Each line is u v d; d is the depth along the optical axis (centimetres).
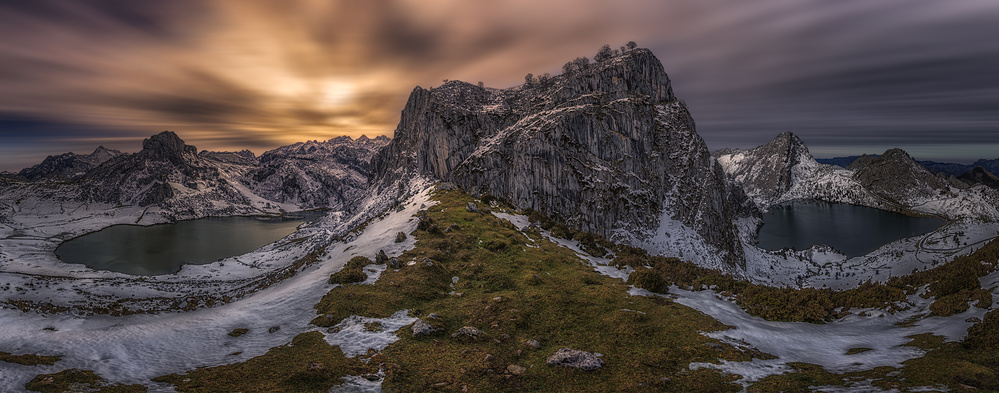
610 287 3394
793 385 1536
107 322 3145
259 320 2994
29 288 8412
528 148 15312
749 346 2073
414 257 4372
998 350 1559
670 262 4997
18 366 1775
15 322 3098
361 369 1934
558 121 15850
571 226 14488
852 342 2120
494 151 16138
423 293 3247
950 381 1380
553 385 1733
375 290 3347
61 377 1697
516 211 8231
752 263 18600
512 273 3875
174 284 11000
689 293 3319
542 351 2125
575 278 3678
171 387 1719
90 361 2000
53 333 2641
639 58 19962
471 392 1681
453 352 2134
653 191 15938
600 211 14512
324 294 3438
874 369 1631
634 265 4409
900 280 3144
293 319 2955
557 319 2645
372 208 17712
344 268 4234
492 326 2534
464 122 18112
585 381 1755
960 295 2312
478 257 4409
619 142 16012
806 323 2553
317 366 1902
